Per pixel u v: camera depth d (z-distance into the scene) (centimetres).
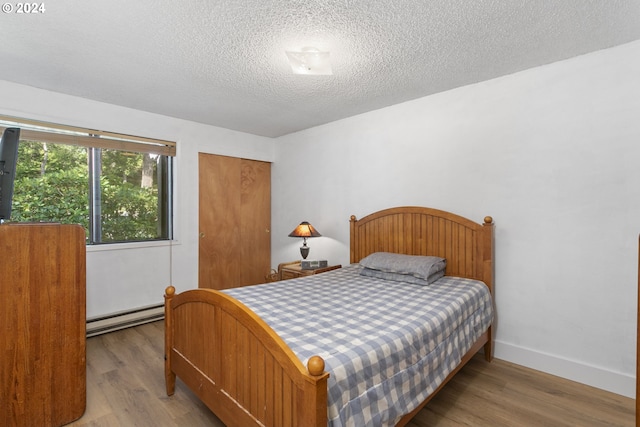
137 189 344
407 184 306
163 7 163
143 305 334
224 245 407
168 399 196
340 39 194
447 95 278
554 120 226
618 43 200
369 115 336
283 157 441
